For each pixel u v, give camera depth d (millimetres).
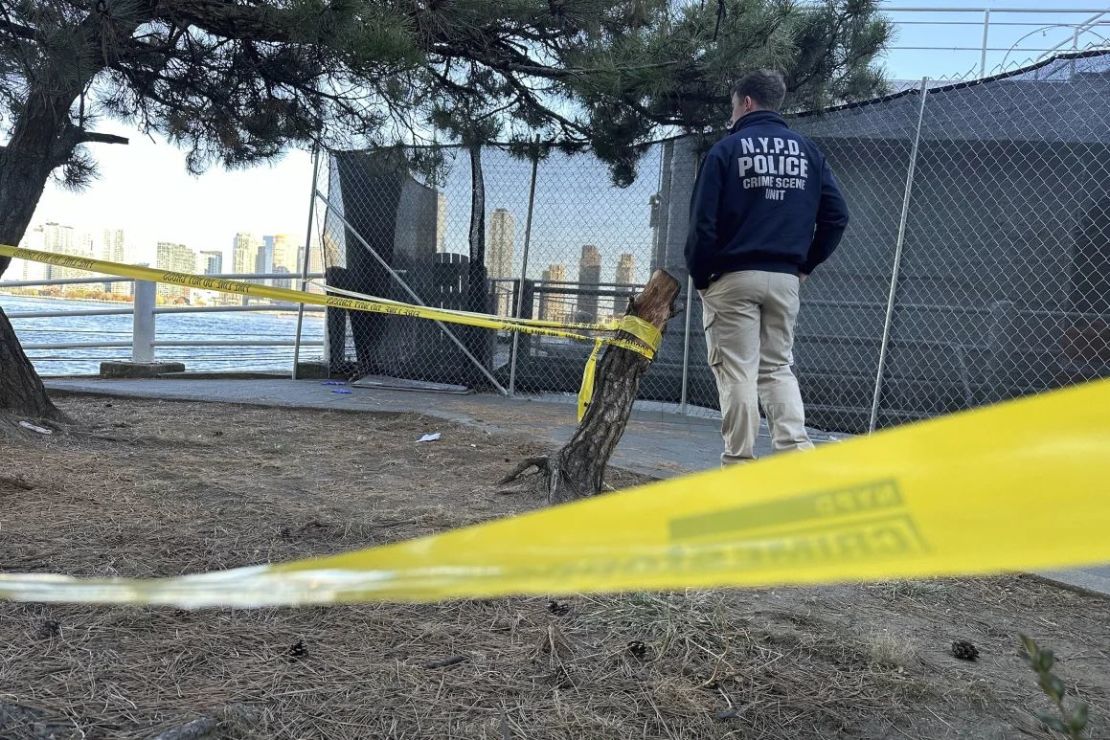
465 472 4672
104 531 3139
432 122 7062
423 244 8766
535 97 7340
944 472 672
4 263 5516
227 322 13508
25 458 4289
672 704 2023
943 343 6539
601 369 3932
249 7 5020
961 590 3109
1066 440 643
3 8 4406
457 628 2408
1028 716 2111
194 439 5469
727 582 635
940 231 6520
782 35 6516
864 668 2305
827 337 6895
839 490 700
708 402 7523
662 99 6938
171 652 2160
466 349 8570
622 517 754
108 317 14461
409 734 1842
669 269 7672
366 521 3434
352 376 9242
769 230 3654
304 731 1829
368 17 4910
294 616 2432
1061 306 6211
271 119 6660
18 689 1918
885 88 7914
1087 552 600
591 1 6035
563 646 2291
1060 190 6172
